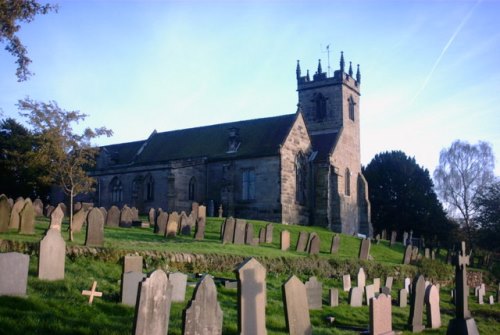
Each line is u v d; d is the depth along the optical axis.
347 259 30.81
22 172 56.34
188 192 53.16
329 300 21.03
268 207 51.19
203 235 32.31
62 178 28.17
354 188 62.12
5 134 63.97
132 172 55.03
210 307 12.19
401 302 23.38
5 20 26.23
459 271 17.73
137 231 33.66
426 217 74.81
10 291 13.34
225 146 56.53
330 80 63.00
